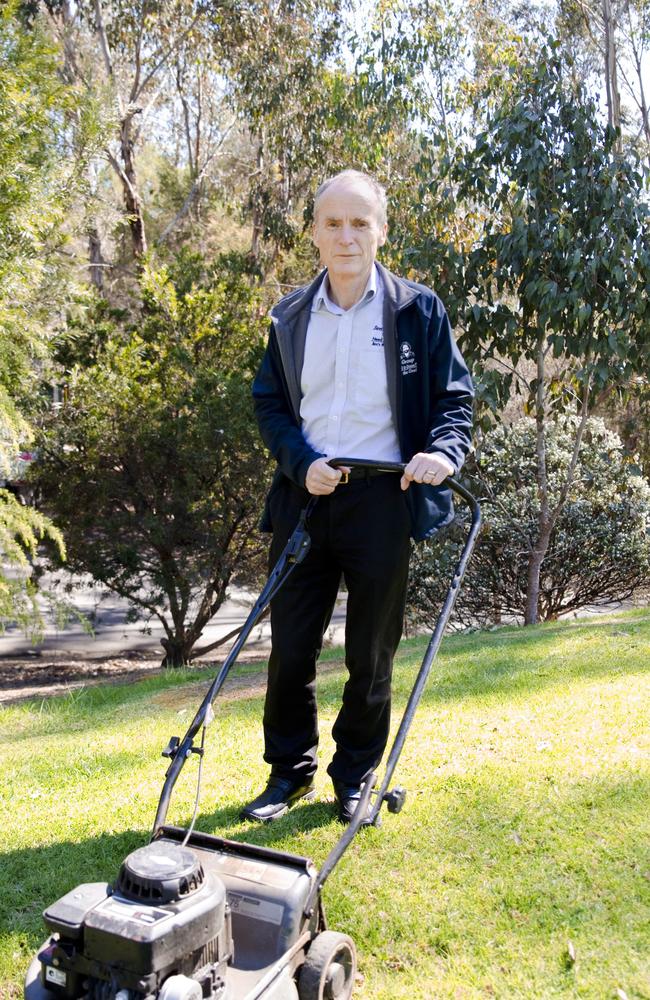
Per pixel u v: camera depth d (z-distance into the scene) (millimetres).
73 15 17625
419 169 10766
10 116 6367
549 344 8797
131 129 17781
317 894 2539
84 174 7934
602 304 8391
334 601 3648
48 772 4672
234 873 2527
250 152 24281
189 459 10297
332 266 3268
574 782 3904
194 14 17188
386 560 3367
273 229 17203
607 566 10547
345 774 3678
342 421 3379
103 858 3520
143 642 14078
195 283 12242
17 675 11766
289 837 3535
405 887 3189
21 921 3100
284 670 3607
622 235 8188
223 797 4023
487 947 2863
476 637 7855
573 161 8367
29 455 10484
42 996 2133
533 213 8617
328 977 2449
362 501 3350
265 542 11070
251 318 11906
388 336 3318
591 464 10531
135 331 11516
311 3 16094
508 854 3377
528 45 12672
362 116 13523
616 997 2623
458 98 12805
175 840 2664
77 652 13383
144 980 1979
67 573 13164
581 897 3094
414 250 8953
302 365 3414
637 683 5363
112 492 10672
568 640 6840
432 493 3385
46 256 7578
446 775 4066
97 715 6402
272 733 3771
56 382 10359
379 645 3488
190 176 23906
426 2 12453
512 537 10180
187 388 10781
